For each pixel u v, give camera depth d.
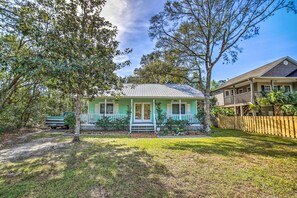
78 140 8.60
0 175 4.21
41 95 16.72
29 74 3.76
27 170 4.54
